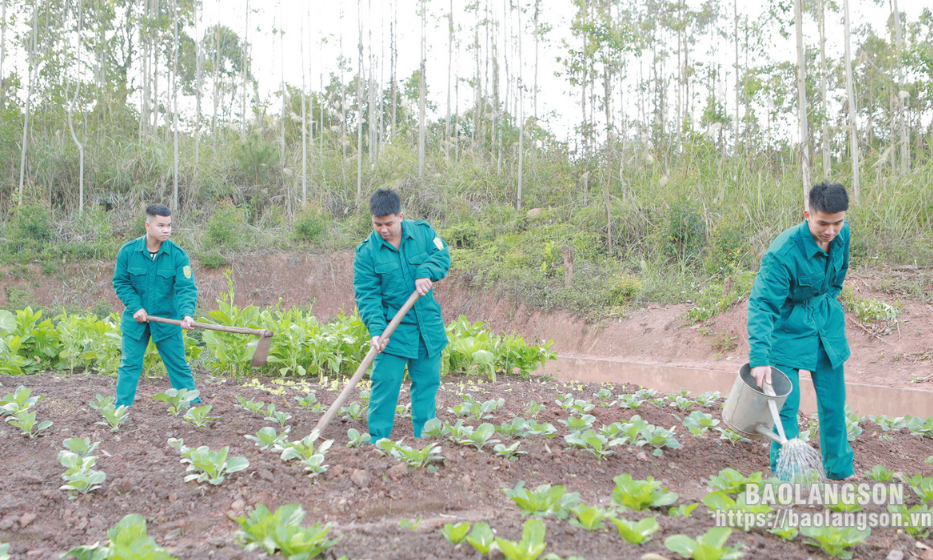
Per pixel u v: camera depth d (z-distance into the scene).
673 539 2.10
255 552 2.22
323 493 2.82
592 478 3.31
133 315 4.54
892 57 16.58
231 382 6.48
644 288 13.19
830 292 3.54
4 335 6.66
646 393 5.95
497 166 20.36
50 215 17.92
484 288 15.36
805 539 2.49
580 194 17.97
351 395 5.66
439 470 3.13
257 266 17.36
